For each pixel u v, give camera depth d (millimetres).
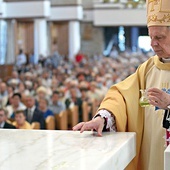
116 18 28703
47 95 10906
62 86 13289
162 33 2318
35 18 24109
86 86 12625
